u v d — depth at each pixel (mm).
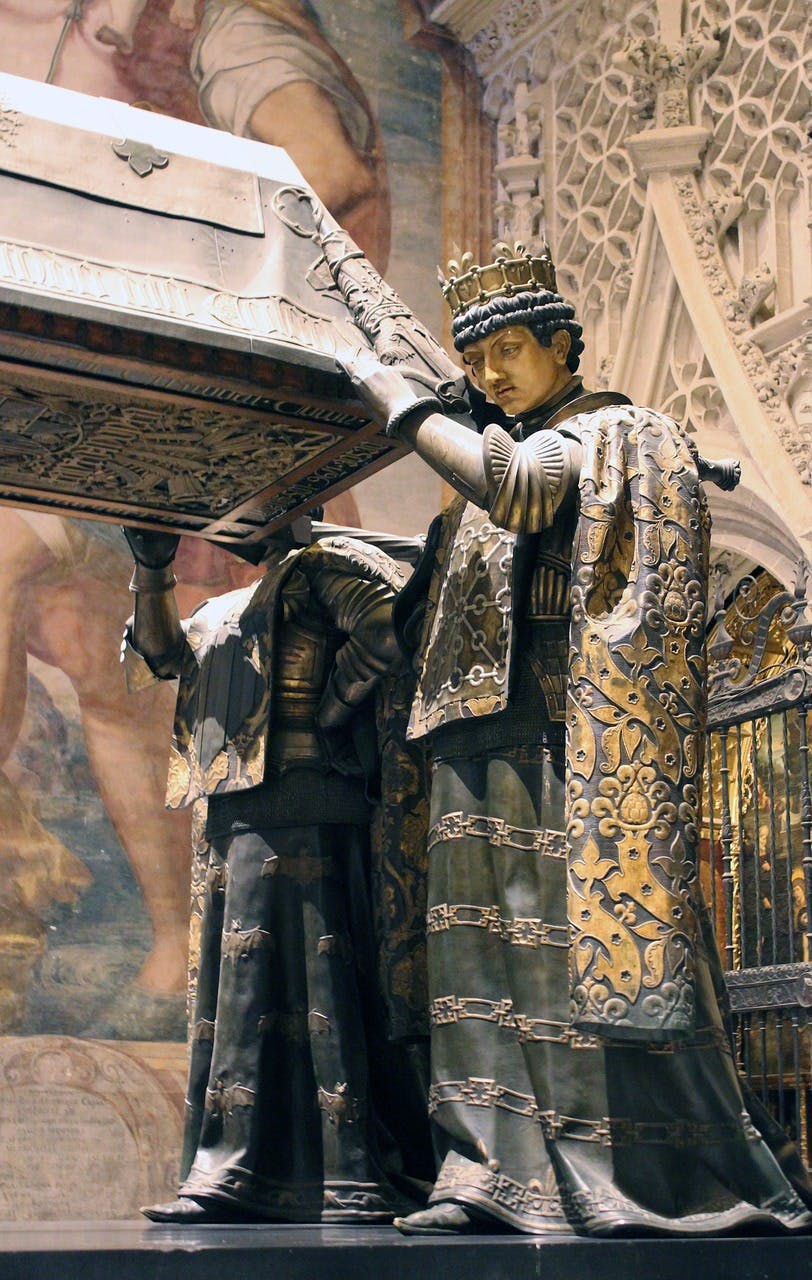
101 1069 7988
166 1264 2188
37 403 3016
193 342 2865
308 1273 2227
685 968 2455
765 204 8539
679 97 8953
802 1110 4289
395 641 3213
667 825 2518
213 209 3096
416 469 9461
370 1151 3191
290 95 9766
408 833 3246
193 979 3549
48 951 8031
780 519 7867
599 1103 2562
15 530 8469
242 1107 3201
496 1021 2703
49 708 8352
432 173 10141
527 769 2758
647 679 2564
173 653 3699
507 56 10281
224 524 3619
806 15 8398
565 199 9883
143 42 9359
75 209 2934
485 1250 2270
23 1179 7688
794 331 8141
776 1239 2383
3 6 9000
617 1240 2334
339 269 3137
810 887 4305
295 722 3385
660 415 2803
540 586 2795
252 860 3330
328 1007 3227
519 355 2963
